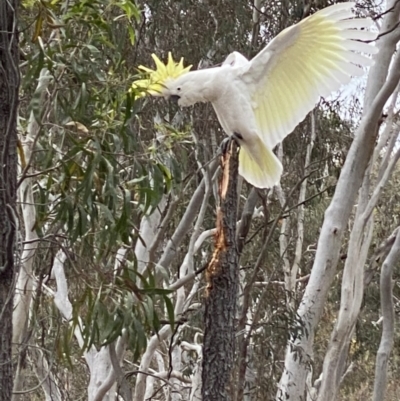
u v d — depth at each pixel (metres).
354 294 8.75
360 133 8.32
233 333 4.39
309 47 4.48
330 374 8.73
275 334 9.02
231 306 4.36
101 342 6.18
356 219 8.74
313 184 11.88
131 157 5.98
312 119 11.07
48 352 7.42
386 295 8.91
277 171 4.64
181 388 11.41
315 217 13.67
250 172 4.76
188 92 4.52
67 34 5.61
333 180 12.58
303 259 13.63
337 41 4.48
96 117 5.74
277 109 4.66
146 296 5.87
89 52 5.77
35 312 6.96
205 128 9.46
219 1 9.34
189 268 9.39
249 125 4.47
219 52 9.47
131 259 7.26
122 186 6.03
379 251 10.02
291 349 9.03
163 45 9.41
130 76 5.74
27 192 6.80
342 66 4.56
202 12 9.36
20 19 5.48
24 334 7.49
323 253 8.72
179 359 11.67
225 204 4.39
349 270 8.73
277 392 9.80
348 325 8.70
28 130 7.04
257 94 4.59
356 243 8.70
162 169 6.14
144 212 5.94
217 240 4.38
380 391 8.96
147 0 9.08
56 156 6.57
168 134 6.81
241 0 9.42
